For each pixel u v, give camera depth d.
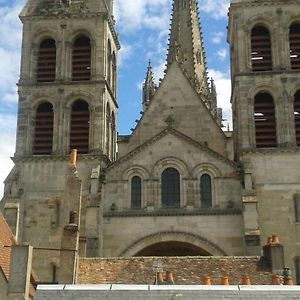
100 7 74.44
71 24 74.44
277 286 34.75
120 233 64.25
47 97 71.69
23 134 70.38
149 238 63.69
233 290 33.97
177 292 33.94
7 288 41.84
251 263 50.78
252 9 71.88
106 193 65.94
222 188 64.94
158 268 48.66
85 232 63.22
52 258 64.62
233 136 74.56
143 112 72.06
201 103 71.94
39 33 74.69
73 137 70.19
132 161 66.62
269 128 67.69
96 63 72.38
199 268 50.22
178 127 71.31
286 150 65.56
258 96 69.31
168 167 66.25
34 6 75.81
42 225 66.38
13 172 68.44
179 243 63.81
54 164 68.62
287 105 67.56
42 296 34.09
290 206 63.91
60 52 73.31
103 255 63.66
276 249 50.56
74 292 34.22
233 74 73.88
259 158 65.62
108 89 74.00
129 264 51.25
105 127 71.38
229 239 63.03
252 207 61.97
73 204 56.91
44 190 67.69
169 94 72.38
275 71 69.00
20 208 66.69
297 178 64.81
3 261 44.56
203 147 66.25
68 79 72.25
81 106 71.94
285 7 71.56
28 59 73.62
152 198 65.06
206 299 33.47
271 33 71.06
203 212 64.00
